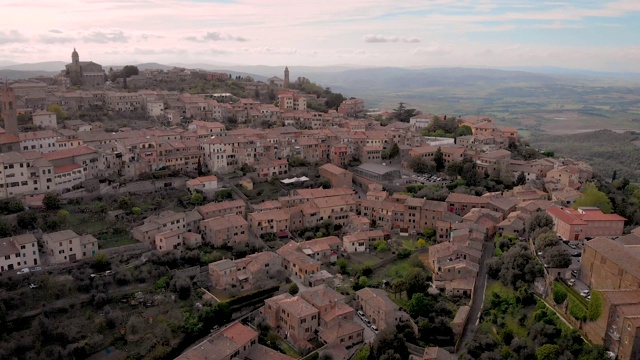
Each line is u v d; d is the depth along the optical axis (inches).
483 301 6013.8
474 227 7445.9
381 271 7042.3
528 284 5885.8
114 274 6131.9
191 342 5615.2
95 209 7278.5
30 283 5723.4
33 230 6550.2
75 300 5703.7
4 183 7027.6
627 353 4384.8
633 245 5905.5
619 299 4633.4
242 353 5305.1
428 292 6318.9
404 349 5231.3
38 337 5221.5
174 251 6712.6
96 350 5290.4
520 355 4894.2
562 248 6008.9
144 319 5644.7
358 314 6146.7
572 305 5128.0
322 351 5364.2
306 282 6643.7
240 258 6973.4
